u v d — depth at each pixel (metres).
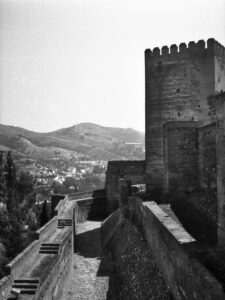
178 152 20.47
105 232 27.42
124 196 24.19
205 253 9.87
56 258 14.70
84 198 35.00
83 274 19.25
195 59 26.61
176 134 20.55
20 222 33.78
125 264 18.19
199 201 17.92
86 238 26.67
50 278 13.34
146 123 28.39
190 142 20.38
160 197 21.25
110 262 20.95
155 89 27.97
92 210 34.19
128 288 15.62
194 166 20.31
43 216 36.66
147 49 28.11
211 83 26.28
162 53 27.64
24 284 12.49
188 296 9.54
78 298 16.41
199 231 13.48
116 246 22.34
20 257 14.04
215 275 9.23
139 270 15.72
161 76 27.72
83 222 32.22
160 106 27.81
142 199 20.94
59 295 15.05
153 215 15.31
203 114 26.47
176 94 27.17
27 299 11.38
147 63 28.22
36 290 11.89
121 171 34.81
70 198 34.19
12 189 37.72
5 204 36.84
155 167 27.88
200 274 8.45
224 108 10.72
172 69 27.33
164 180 21.91
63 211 25.86
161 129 27.73
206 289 7.93
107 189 35.09
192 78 26.72
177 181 20.36
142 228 19.00
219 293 7.38
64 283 16.42
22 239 29.92
